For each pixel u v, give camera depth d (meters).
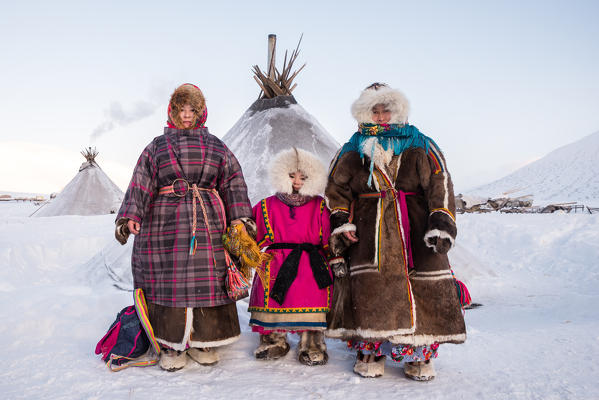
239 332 3.00
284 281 2.93
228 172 3.09
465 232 10.60
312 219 3.13
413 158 2.86
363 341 2.69
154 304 2.87
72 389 2.47
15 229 10.80
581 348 3.12
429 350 2.70
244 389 2.50
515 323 4.34
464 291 2.91
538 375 2.68
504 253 8.99
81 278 5.98
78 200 18.44
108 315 3.86
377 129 2.92
